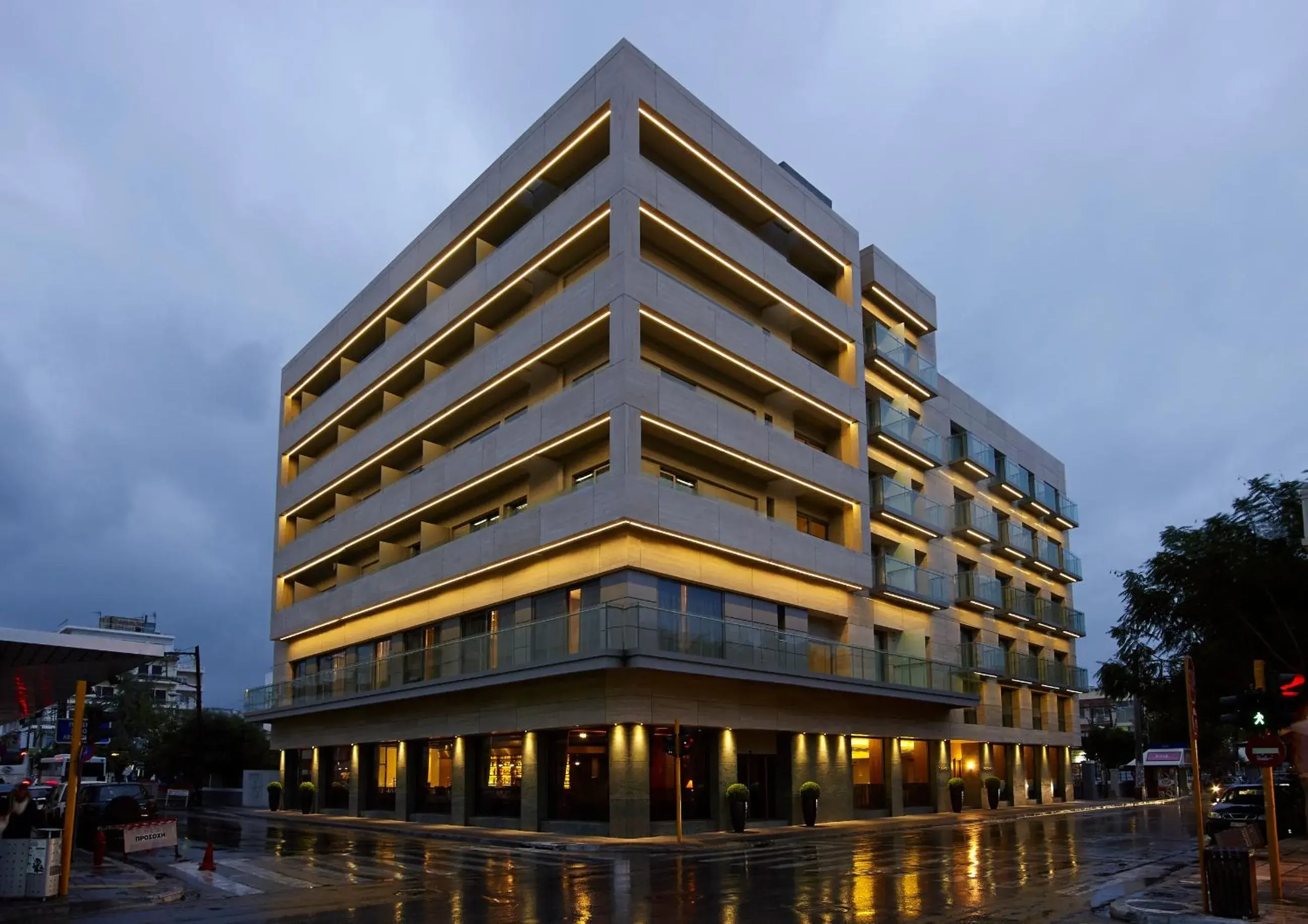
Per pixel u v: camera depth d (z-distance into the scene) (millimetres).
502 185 36750
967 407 51062
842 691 34250
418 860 22141
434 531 38594
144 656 16984
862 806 36531
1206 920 11992
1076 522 60562
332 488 45906
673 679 29000
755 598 33188
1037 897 15164
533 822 30172
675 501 29609
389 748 39312
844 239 40031
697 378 33156
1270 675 13219
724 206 36344
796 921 12922
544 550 31312
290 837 29672
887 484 40188
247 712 49094
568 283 34250
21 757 42844
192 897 16219
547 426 31719
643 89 32031
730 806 29672
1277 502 23703
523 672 30141
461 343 39125
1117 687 27000
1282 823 26781
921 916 13297
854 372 39094
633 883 17328
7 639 15445
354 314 46125
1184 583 24484
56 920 13852
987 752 46312
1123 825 32969
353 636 43031
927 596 41000
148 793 33125
